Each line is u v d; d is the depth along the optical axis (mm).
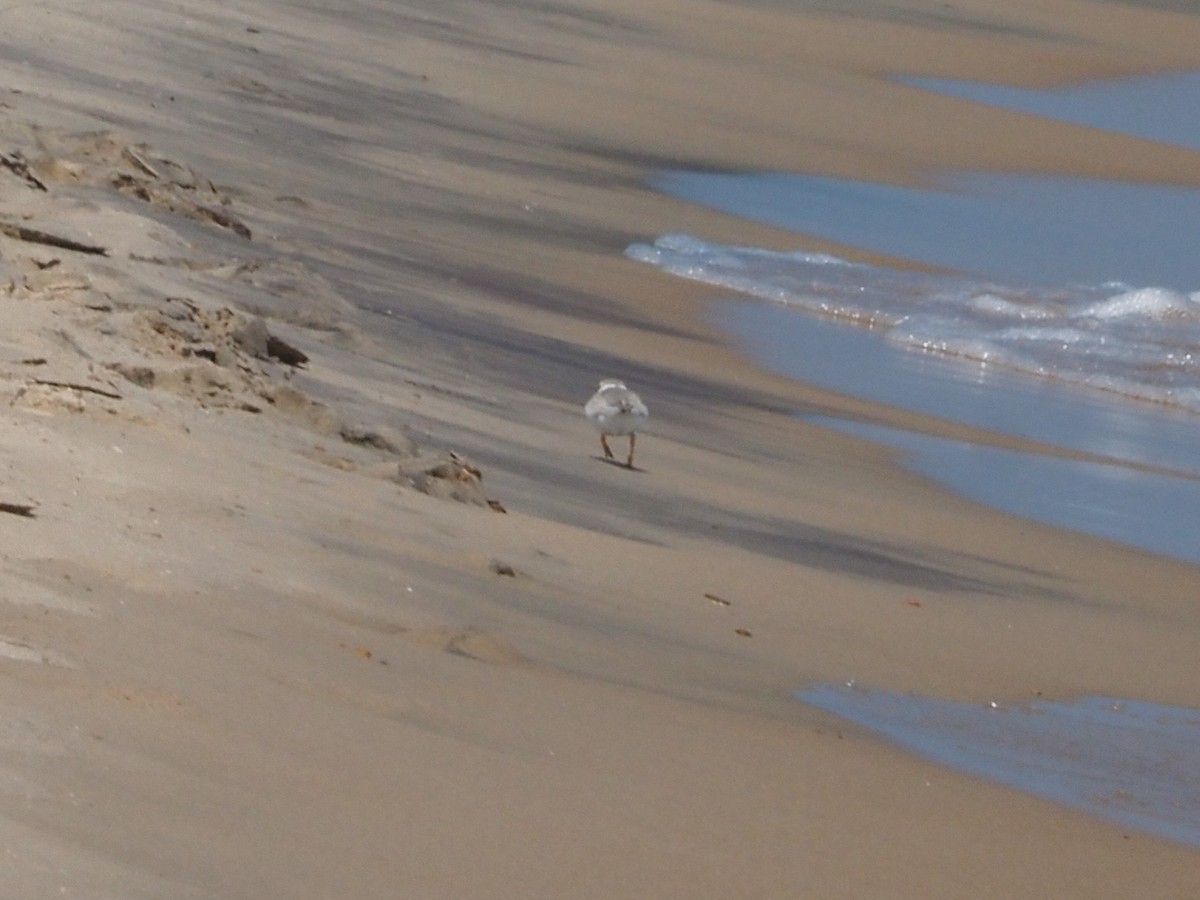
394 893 7098
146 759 7766
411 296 25562
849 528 19188
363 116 39938
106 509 11438
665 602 14016
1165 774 12828
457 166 38125
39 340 15000
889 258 39031
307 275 22469
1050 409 29688
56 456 12266
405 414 18250
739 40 61594
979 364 32438
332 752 8500
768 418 24703
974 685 14141
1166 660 16375
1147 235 44844
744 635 13711
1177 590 19641
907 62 64312
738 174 44750
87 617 9430
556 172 40438
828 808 9891
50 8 39000
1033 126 56938
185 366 15453
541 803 8578
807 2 70875
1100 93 64938
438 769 8664
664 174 43094
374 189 33969
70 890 6359
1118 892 9898
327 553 12078
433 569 12547
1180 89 67375
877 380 29547
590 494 17484
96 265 18312
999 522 21516
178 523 11586
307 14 48562
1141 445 27953
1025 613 17203
